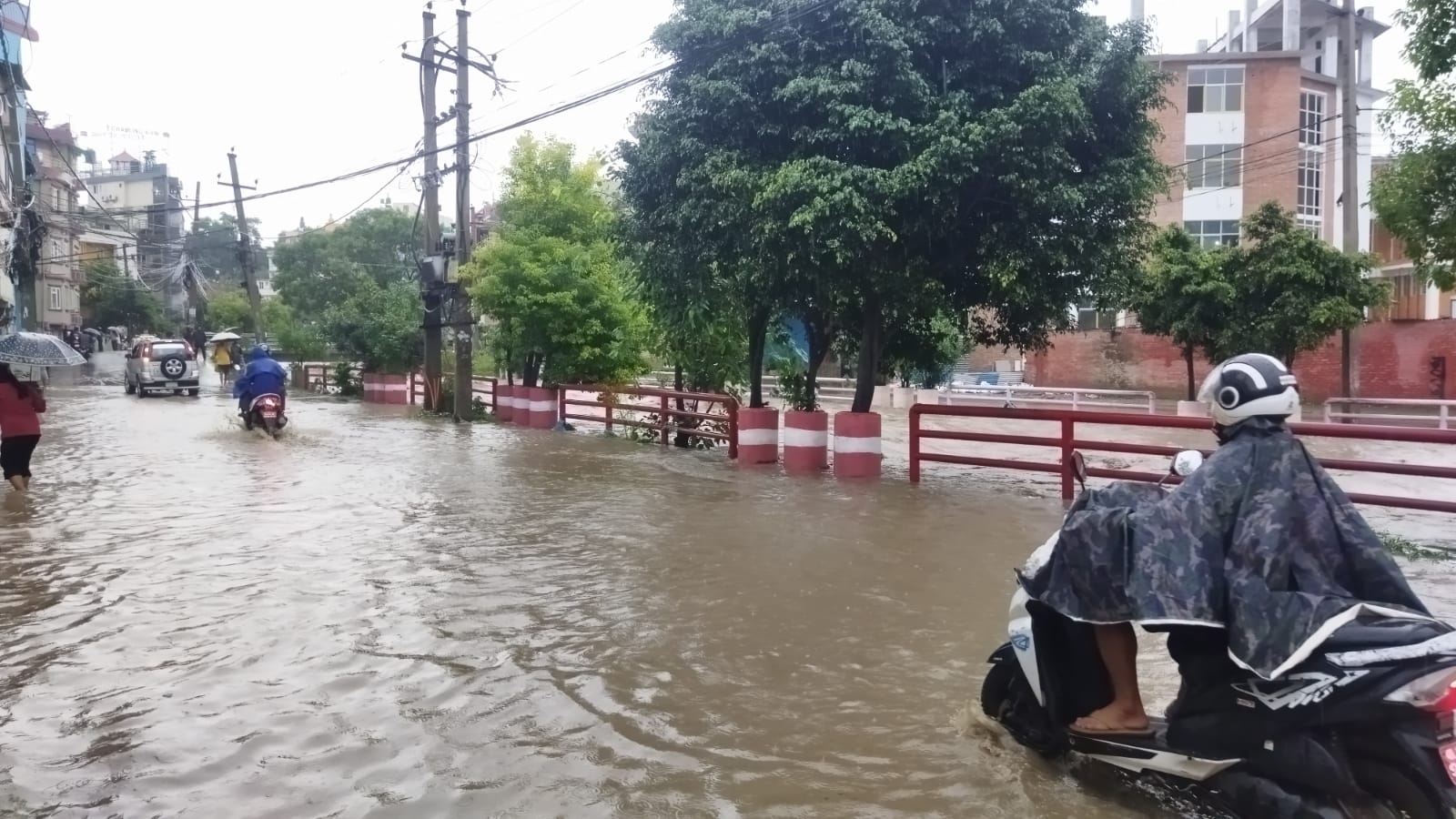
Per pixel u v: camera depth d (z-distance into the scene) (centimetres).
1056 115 990
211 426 1931
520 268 1938
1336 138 2895
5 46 3025
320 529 891
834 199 999
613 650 554
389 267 5031
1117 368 3688
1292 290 2356
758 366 1472
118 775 394
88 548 805
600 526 909
